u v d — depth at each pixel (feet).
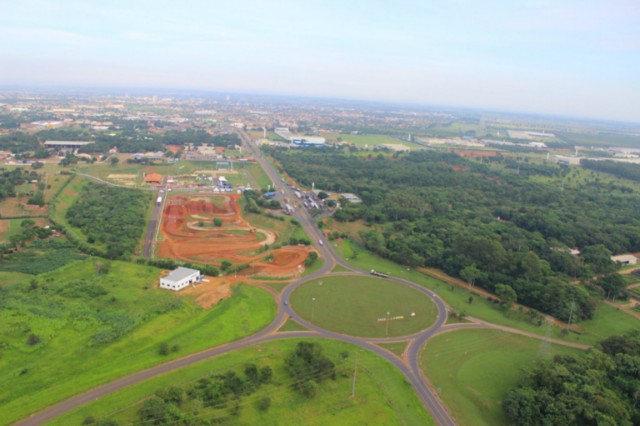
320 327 479.00
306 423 329.52
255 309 503.61
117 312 454.40
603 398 343.87
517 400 355.56
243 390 355.97
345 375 391.45
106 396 336.90
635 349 419.95
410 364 422.82
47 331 407.23
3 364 358.43
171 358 395.34
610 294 604.49
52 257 594.24
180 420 313.73
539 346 474.49
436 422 349.00
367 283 603.67
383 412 350.02
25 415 311.47
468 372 418.31
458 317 520.42
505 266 628.28
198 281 559.79
